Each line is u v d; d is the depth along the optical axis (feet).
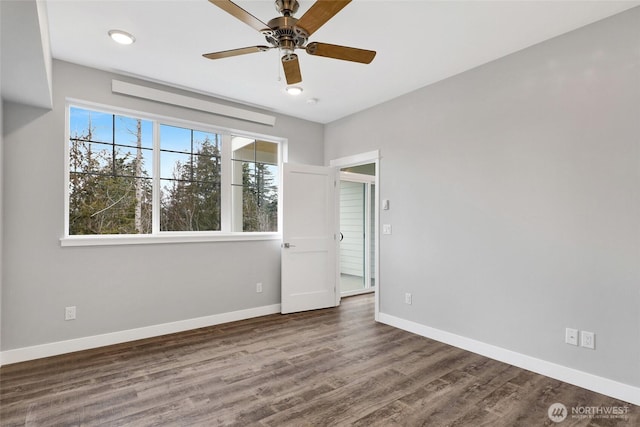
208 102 12.54
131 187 11.51
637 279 7.35
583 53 8.16
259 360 9.54
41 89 8.42
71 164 10.51
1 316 9.07
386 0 7.18
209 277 12.68
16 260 9.29
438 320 11.22
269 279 14.34
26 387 7.95
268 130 14.30
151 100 11.43
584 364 8.05
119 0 7.20
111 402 7.34
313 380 8.38
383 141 13.28
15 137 9.32
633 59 7.44
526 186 9.14
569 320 8.30
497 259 9.72
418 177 11.94
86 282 10.30
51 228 9.78
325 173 15.43
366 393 7.75
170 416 6.84
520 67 9.30
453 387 8.04
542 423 6.64
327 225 15.44
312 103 13.47
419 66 10.27
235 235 13.30
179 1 7.25
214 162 13.26
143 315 11.25
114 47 9.23
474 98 10.35
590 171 8.03
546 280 8.73
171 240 11.72
